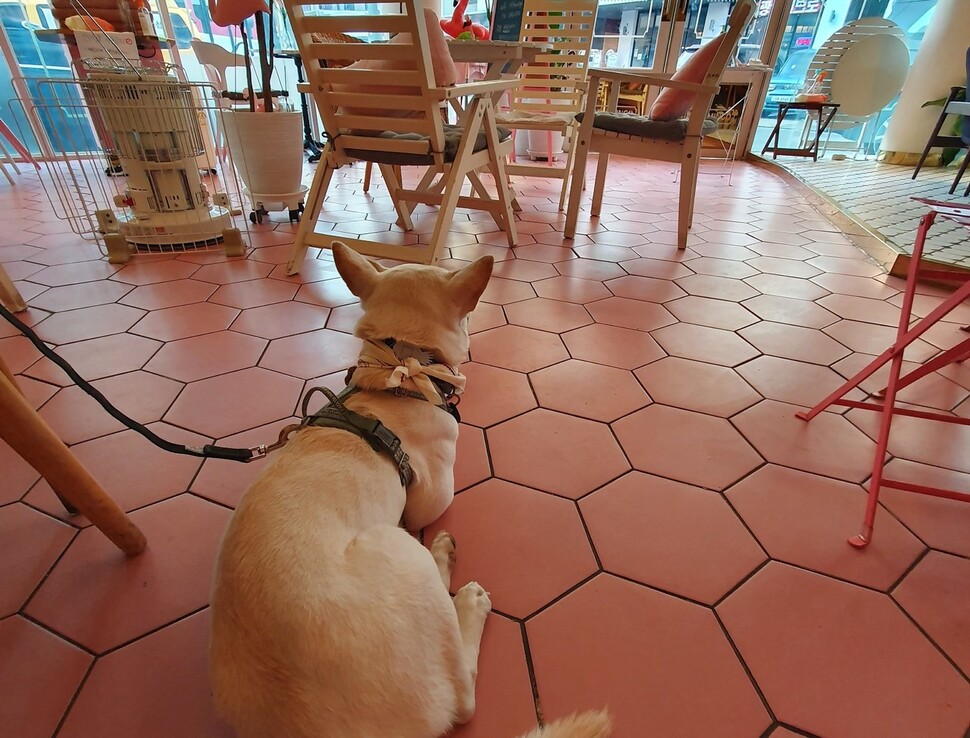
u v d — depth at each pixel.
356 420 0.77
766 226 3.07
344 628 0.54
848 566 0.94
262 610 0.54
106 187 3.45
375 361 0.85
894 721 0.71
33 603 0.84
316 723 0.51
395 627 0.57
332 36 2.32
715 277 2.26
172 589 0.86
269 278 2.11
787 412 1.36
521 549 0.96
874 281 2.24
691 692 0.74
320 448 0.71
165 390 1.36
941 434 1.28
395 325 0.84
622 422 1.31
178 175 2.33
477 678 0.75
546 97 3.45
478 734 0.69
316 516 0.62
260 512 0.61
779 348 1.67
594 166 5.12
